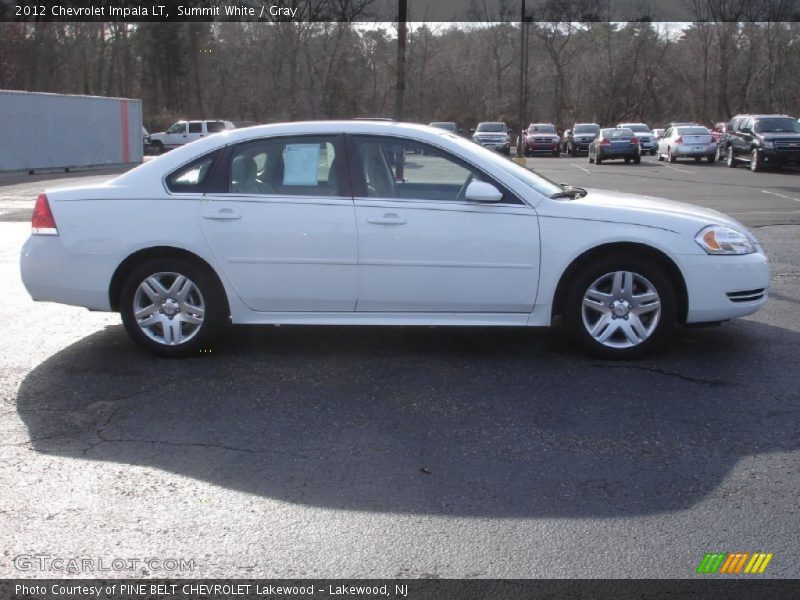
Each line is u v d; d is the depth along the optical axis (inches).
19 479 163.8
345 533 142.2
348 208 233.6
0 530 143.8
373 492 157.8
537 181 249.0
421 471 167.0
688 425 189.6
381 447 179.5
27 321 293.3
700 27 2615.7
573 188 263.0
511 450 177.0
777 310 297.3
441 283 233.5
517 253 231.0
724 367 231.1
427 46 2741.1
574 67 2947.8
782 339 259.1
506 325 237.3
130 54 2341.3
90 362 242.5
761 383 217.5
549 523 145.2
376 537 140.7
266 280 237.0
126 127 1397.6
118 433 187.9
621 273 233.1
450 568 131.1
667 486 159.3
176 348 242.8
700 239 230.7
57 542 139.8
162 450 178.2
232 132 243.1
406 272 233.3
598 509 150.3
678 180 1004.6
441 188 237.1
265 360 243.1
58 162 1227.2
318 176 237.5
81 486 160.7
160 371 233.3
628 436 183.8
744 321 282.2
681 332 268.2
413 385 219.8
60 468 169.0
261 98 1991.9
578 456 173.6
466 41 2915.8
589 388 215.2
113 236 237.6
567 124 2938.0
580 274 234.1
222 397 211.5
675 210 239.9
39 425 193.0
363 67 2112.5
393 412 200.2
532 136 1868.8
